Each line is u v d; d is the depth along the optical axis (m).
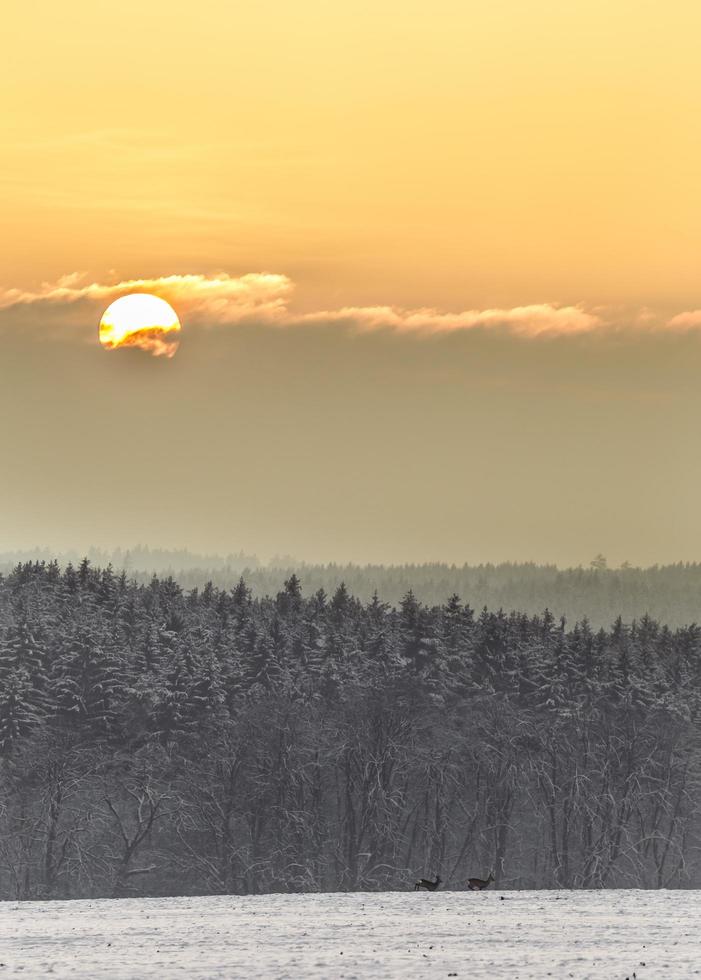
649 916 143.75
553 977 105.69
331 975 107.06
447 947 121.75
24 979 105.81
